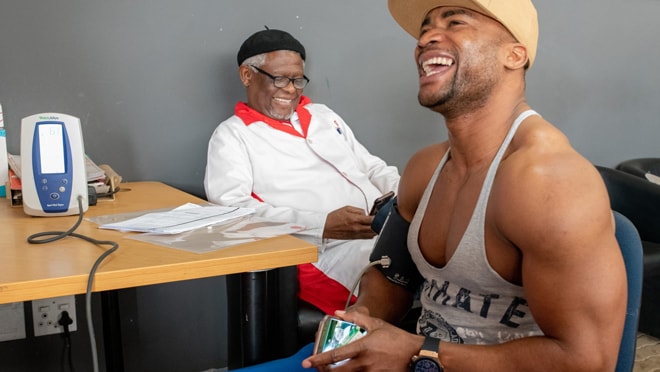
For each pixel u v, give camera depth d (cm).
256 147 197
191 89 214
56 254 109
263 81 198
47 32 192
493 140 94
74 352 204
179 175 218
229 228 132
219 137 196
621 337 85
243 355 140
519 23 92
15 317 195
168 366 224
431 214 103
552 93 288
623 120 309
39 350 200
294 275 152
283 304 150
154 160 213
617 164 313
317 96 237
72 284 97
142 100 208
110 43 200
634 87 307
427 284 108
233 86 221
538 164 82
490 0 90
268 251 113
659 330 246
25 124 140
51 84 195
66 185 142
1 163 169
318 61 234
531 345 84
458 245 92
